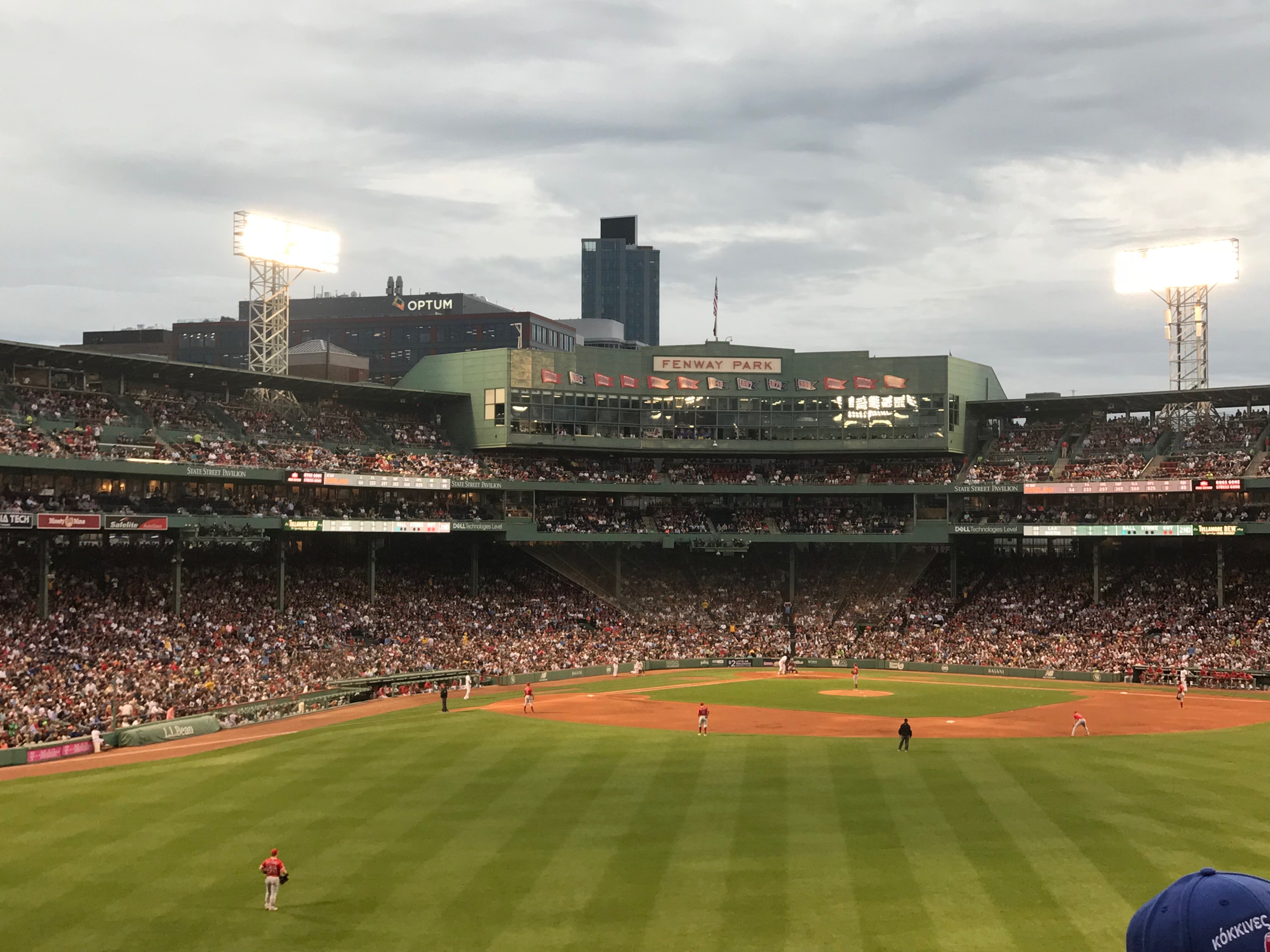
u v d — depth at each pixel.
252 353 98.06
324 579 92.00
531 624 97.25
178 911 28.52
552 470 108.25
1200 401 102.25
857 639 100.31
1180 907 7.30
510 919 27.66
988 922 26.97
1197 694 75.94
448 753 48.53
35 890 30.33
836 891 29.36
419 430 107.69
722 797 39.50
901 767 44.75
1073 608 97.88
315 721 65.12
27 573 73.69
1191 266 102.38
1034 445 110.19
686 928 26.94
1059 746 49.50
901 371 110.81
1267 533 88.38
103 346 165.88
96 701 60.56
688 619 104.44
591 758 47.09
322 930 27.12
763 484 108.88
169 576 81.25
